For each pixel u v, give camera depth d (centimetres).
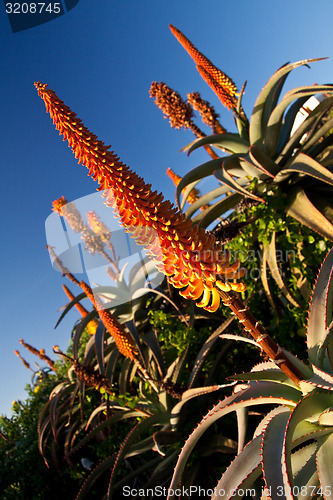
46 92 157
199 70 490
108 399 453
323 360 215
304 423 206
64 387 712
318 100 556
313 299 231
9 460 779
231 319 407
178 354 491
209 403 448
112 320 373
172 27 498
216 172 411
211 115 535
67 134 161
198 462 428
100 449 595
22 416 902
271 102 418
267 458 177
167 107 513
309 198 418
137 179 171
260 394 228
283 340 423
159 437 416
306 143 417
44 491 707
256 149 395
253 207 407
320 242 394
